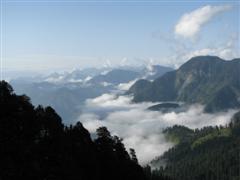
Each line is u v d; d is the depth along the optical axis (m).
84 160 79.50
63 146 74.06
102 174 84.56
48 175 63.09
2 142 60.72
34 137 67.94
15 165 58.84
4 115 65.56
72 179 67.94
